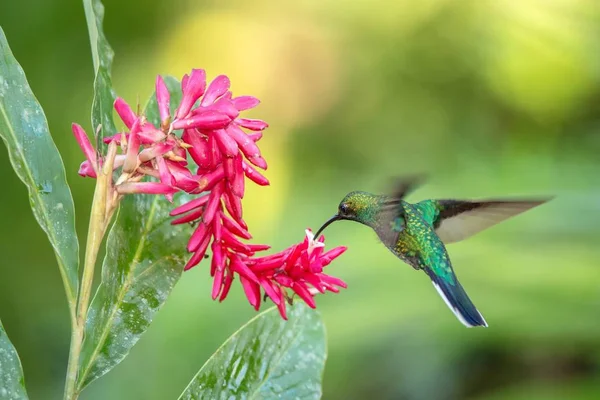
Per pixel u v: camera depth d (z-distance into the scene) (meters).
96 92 3.94
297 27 13.64
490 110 11.80
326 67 13.67
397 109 13.15
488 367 8.44
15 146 3.83
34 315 9.90
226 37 13.35
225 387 4.15
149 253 4.16
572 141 9.21
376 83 13.37
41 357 9.89
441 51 12.43
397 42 12.91
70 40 9.99
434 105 12.75
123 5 11.34
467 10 11.80
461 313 5.94
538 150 9.18
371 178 11.73
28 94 3.91
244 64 13.66
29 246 9.83
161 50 12.27
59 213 3.81
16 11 9.66
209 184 3.78
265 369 4.20
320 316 4.37
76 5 9.77
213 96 3.80
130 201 4.15
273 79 13.84
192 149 3.74
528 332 7.60
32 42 9.84
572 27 10.51
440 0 12.15
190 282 8.95
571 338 7.56
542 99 10.95
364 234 8.89
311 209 10.18
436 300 8.09
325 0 13.24
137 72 11.83
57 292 9.99
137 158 3.61
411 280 8.24
